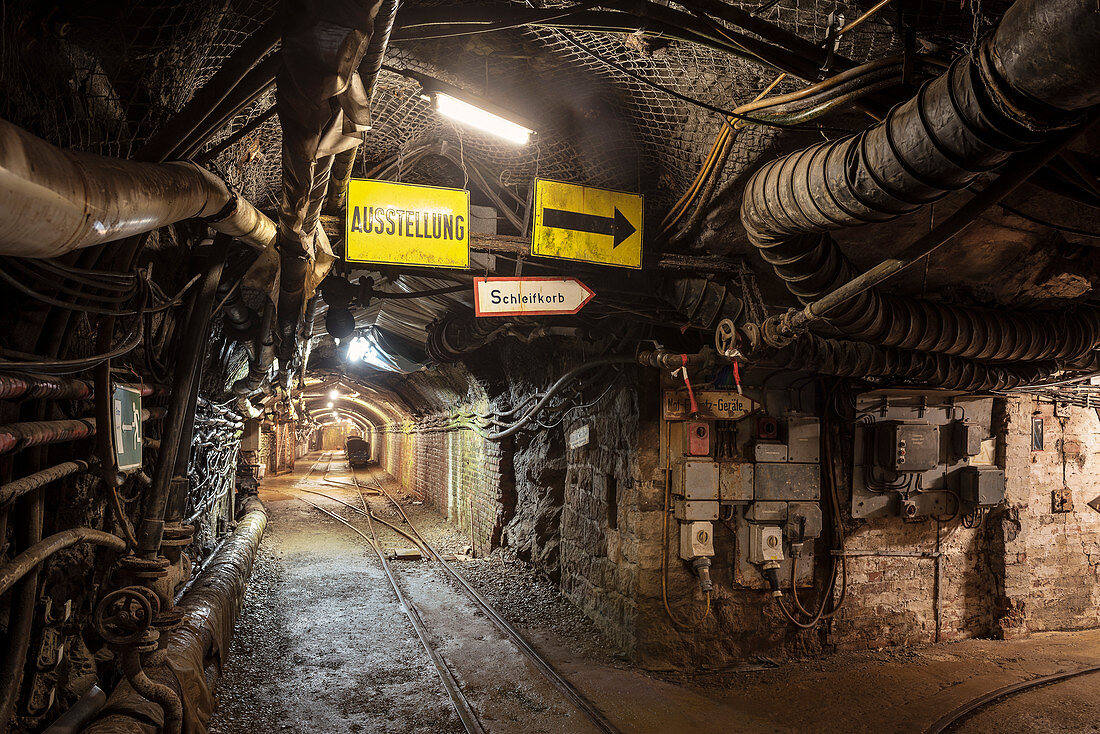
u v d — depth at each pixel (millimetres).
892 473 6969
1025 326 4910
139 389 3453
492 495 11539
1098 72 1593
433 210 4520
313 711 5207
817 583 6828
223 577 6379
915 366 5395
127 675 2795
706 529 6379
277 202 5066
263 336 4750
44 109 2430
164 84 3268
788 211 3082
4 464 2189
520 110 4344
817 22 3289
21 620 2244
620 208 4840
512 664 6398
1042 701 5641
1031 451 7703
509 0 3205
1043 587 7684
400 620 7719
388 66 3332
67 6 2414
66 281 2533
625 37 3451
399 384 17844
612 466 7238
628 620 6609
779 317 3844
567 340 8305
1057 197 4062
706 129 4117
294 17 1565
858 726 5137
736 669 6418
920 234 4562
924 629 7191
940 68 2863
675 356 5602
